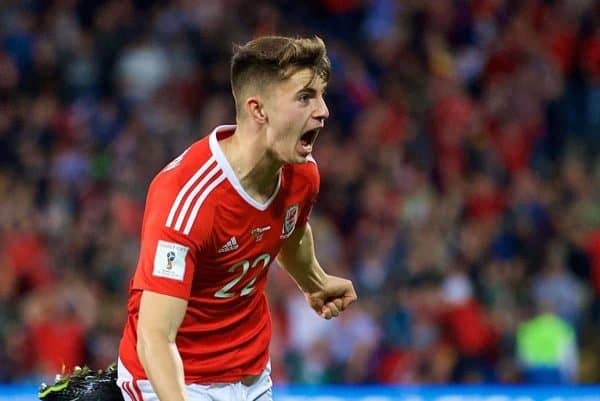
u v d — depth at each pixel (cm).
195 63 4628
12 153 4234
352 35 4919
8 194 3991
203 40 4666
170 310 1274
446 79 4753
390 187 4147
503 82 4806
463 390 2352
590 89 4872
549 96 4781
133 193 4047
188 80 4566
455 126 4553
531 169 4531
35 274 3728
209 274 1338
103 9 4759
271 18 4816
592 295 3891
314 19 4931
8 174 4153
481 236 3909
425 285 3603
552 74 4850
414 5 4969
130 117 4447
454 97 4666
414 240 3778
